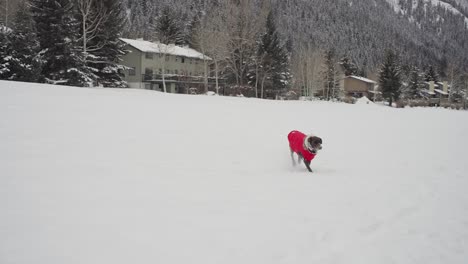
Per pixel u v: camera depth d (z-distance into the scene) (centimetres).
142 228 374
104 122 1127
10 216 382
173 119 1342
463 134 1479
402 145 1130
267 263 316
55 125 1001
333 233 389
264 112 1967
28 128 927
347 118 2058
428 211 477
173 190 521
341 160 866
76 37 3438
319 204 488
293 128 1420
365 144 1132
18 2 3784
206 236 363
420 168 775
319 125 1591
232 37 4522
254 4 4816
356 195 541
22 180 513
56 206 422
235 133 1170
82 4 3403
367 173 716
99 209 422
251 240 360
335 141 1168
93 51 3709
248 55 4700
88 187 506
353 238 379
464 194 565
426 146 1117
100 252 317
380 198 530
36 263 291
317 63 5900
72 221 381
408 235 396
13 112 1123
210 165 724
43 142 794
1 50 3002
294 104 2973
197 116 1504
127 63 5256
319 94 6700
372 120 2045
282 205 476
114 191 496
